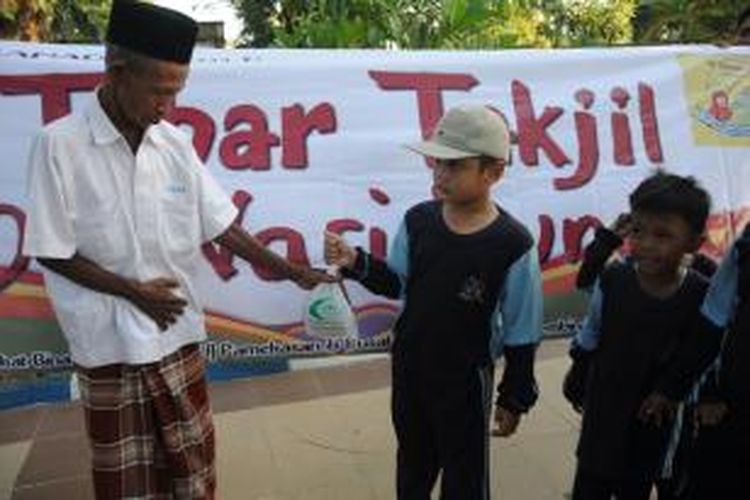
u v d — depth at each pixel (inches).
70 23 281.9
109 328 90.4
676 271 94.0
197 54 114.0
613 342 97.1
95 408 92.4
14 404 175.0
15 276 108.0
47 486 143.3
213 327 114.0
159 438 95.0
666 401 93.6
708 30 271.1
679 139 127.6
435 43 296.0
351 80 118.2
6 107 108.3
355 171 118.0
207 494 99.1
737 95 129.7
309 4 345.7
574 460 146.2
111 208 87.4
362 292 116.8
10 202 108.0
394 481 141.6
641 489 101.9
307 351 116.5
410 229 102.3
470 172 94.8
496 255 96.2
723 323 90.4
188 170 91.9
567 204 123.7
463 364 99.6
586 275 105.7
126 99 84.0
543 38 472.1
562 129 123.7
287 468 146.3
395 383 105.7
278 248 116.4
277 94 116.1
